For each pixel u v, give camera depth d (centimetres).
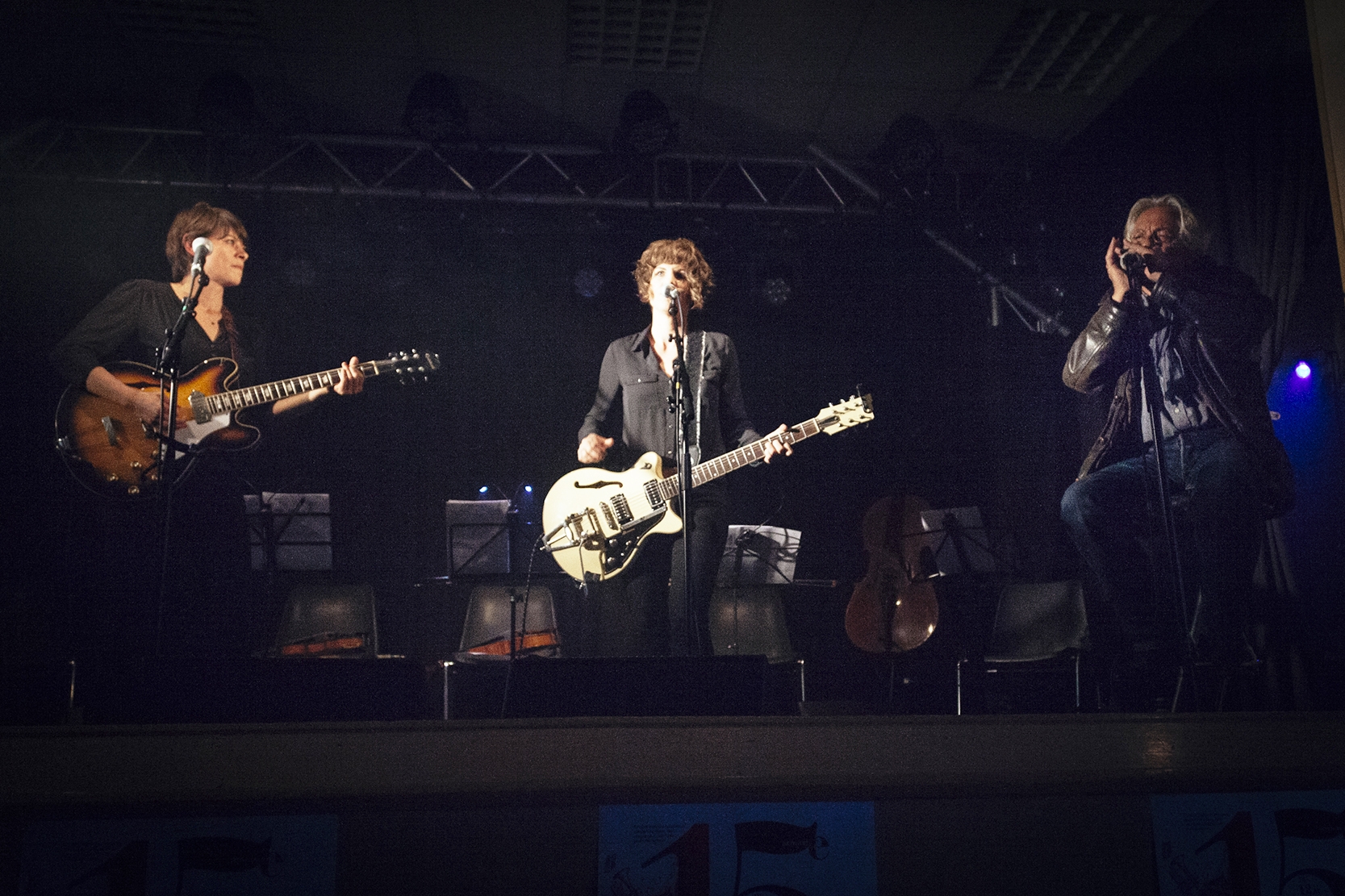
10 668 301
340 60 490
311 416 588
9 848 106
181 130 510
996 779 117
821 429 350
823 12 454
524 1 446
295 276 566
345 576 576
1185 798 124
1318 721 139
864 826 119
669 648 320
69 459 403
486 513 397
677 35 474
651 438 348
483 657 388
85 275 528
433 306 607
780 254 591
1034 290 555
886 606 486
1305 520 368
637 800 114
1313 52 187
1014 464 557
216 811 109
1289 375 378
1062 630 426
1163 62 478
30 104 511
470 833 114
